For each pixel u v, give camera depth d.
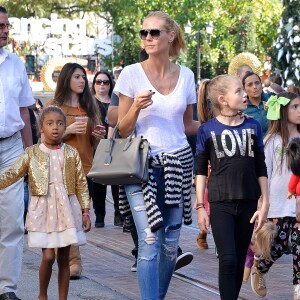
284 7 21.39
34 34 52.28
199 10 45.50
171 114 7.31
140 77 7.36
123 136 7.35
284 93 8.70
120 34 51.22
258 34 46.72
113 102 7.80
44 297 8.09
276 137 8.66
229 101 7.40
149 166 7.22
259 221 7.43
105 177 7.08
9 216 8.16
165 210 7.36
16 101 8.30
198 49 36.53
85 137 9.84
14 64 8.36
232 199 7.31
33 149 8.01
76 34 52.31
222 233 7.29
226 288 7.22
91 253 11.24
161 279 7.55
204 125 7.50
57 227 7.90
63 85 9.86
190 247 11.64
